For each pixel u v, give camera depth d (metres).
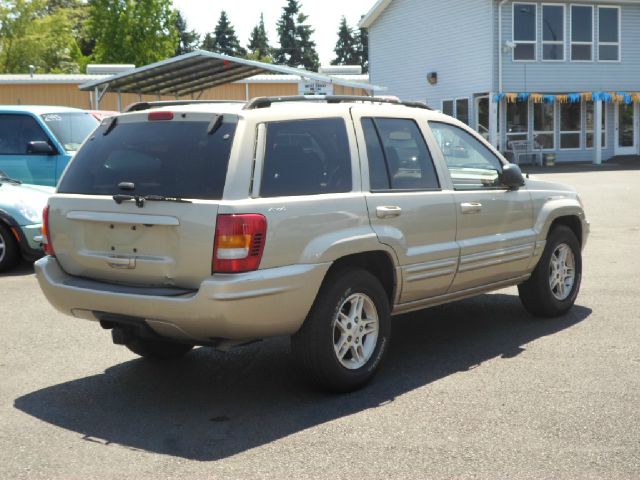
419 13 35.44
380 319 5.40
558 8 32.19
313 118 5.20
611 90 33.34
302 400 5.14
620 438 4.35
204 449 4.34
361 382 5.29
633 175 25.77
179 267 4.72
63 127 12.48
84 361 6.11
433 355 6.12
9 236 9.97
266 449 4.32
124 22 54.78
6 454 4.30
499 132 32.22
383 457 4.16
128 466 4.12
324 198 5.02
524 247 6.64
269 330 4.80
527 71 32.03
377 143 5.56
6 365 6.01
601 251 10.95
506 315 7.40
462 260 6.02
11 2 58.38
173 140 4.98
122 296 4.83
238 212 4.60
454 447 4.28
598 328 6.79
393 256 5.44
